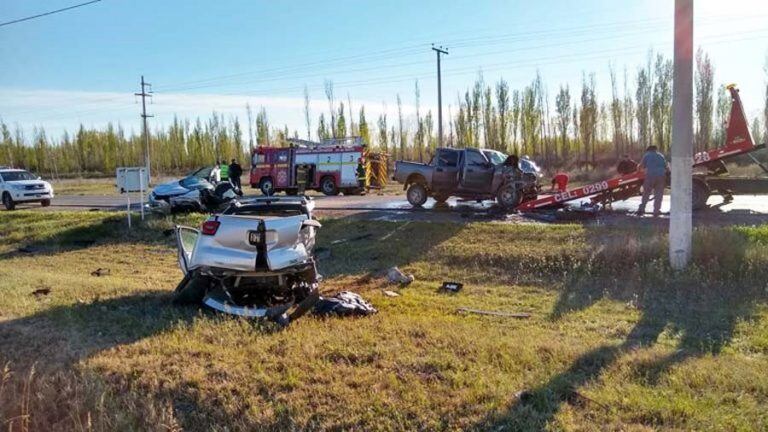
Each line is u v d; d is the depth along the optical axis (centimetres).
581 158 4838
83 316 715
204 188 1947
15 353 596
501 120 5134
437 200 1953
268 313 703
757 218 1416
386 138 6169
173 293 857
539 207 1691
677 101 976
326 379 504
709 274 941
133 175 1773
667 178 1583
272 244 767
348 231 1498
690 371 507
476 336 631
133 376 532
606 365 529
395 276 1077
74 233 1772
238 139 7844
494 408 438
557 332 702
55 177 7112
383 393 473
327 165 2897
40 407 496
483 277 1077
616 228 1247
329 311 752
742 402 444
